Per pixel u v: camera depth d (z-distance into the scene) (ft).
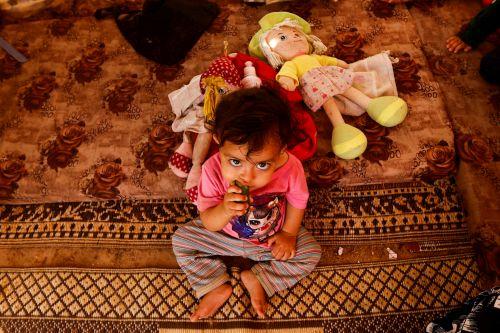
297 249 3.59
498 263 3.55
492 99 4.34
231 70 3.97
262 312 3.51
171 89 4.63
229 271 3.80
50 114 4.58
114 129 4.41
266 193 3.28
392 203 4.02
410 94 4.35
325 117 4.33
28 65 4.98
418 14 5.04
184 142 4.01
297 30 4.34
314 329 3.55
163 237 4.04
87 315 3.69
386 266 3.76
